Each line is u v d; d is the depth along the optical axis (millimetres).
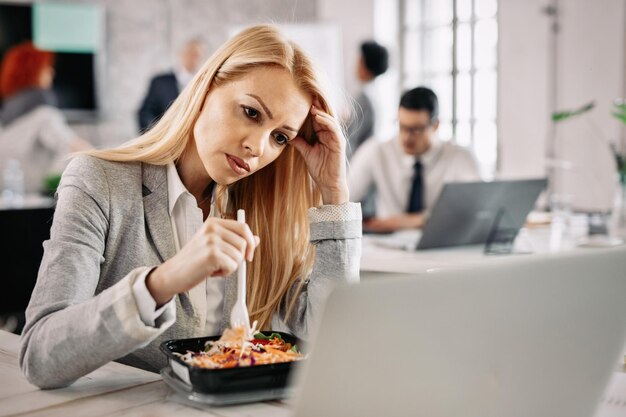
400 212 4055
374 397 750
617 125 4855
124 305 1047
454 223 2711
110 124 6586
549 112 5305
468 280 766
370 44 5668
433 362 765
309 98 1399
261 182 1559
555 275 823
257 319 1532
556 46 5242
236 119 1335
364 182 4086
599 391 928
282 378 1044
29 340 1120
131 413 1001
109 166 1405
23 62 6199
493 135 5871
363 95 5723
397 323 738
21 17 6219
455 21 6234
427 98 3760
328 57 6688
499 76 5695
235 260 1047
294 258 1563
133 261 1393
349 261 1470
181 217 1463
